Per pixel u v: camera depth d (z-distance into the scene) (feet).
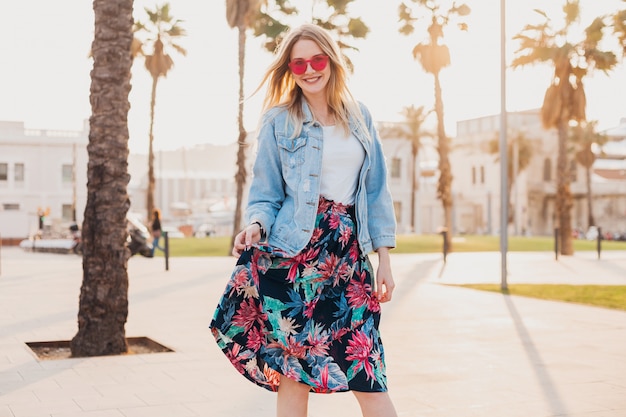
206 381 18.13
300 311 9.35
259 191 9.73
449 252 98.17
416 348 22.90
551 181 224.33
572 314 31.63
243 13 92.07
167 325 28.04
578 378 18.47
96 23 22.15
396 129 183.83
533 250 103.65
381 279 9.68
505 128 44.39
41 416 14.75
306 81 9.71
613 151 249.96
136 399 16.24
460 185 244.01
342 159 9.58
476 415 14.94
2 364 20.33
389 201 9.93
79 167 196.34
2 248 139.03
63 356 22.44
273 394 16.79
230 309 9.47
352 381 9.16
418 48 94.94
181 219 245.65
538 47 87.66
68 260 82.58
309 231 9.35
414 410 15.30
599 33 85.51
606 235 196.24
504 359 21.04
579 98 89.40
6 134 191.21
